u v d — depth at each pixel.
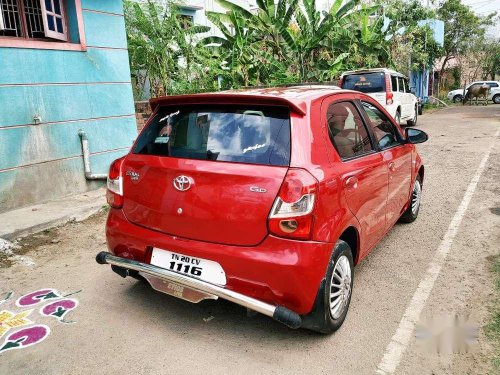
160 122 3.16
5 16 5.59
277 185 2.57
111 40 6.98
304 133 2.76
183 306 3.42
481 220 5.37
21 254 4.55
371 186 3.46
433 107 27.55
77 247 4.75
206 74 11.24
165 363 2.72
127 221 3.10
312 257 2.59
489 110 22.91
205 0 15.45
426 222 5.38
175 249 2.82
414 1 22.94
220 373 2.62
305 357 2.78
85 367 2.70
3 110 5.55
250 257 2.58
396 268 4.10
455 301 3.48
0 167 5.57
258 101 2.83
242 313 3.31
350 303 3.44
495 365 2.70
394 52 20.08
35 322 3.21
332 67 14.48
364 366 2.70
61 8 6.30
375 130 3.93
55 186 6.27
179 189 2.80
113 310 3.37
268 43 14.38
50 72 6.07
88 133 6.73
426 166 8.55
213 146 2.84
